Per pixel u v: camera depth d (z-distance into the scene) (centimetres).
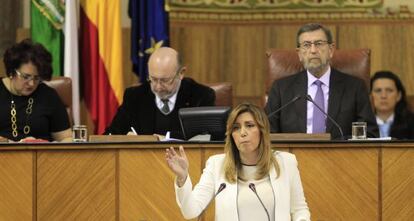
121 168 1417
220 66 2456
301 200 1236
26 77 1636
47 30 2044
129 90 1736
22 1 2378
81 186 1417
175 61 1658
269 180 1221
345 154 1418
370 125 1664
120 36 2073
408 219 1424
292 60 1797
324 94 1686
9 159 1410
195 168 1408
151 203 1416
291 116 1675
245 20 2452
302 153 1418
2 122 1667
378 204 1422
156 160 1415
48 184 1415
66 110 1723
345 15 2431
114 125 1717
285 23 2442
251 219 1207
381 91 2016
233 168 1220
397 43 2430
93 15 2059
